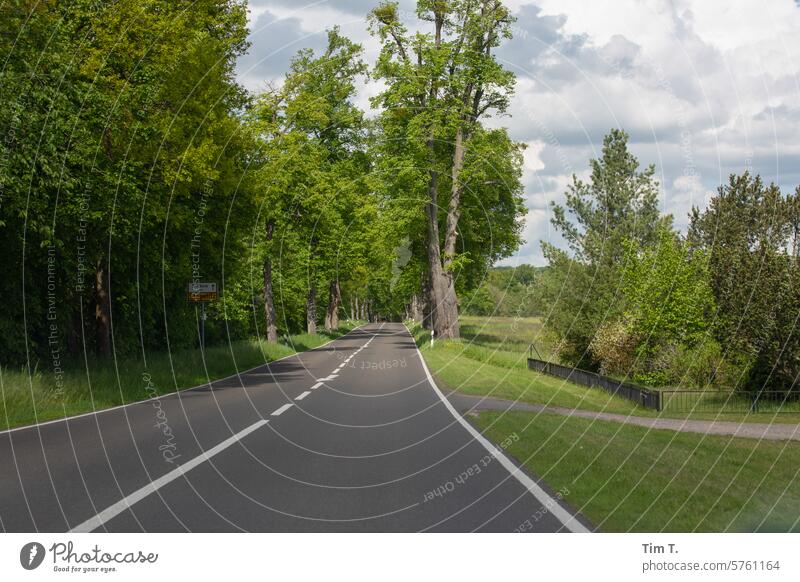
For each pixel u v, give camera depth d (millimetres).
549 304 29281
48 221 20625
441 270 48250
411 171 46531
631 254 25250
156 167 24672
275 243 48312
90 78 22391
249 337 51125
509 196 49531
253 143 32250
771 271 20297
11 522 6691
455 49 45969
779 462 9789
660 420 15727
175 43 24203
